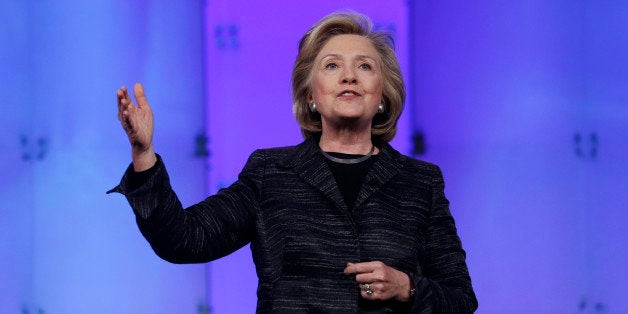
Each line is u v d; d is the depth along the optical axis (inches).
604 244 608.4
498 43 611.8
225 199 319.0
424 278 304.2
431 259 325.4
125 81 602.9
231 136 602.9
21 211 593.9
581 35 614.9
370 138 342.0
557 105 612.4
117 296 593.9
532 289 604.1
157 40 604.7
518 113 609.9
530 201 608.4
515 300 603.8
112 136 600.4
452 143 607.2
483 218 605.9
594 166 611.2
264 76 607.2
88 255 594.2
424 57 609.3
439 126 607.2
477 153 607.2
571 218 607.8
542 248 605.9
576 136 611.8
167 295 594.9
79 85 600.7
